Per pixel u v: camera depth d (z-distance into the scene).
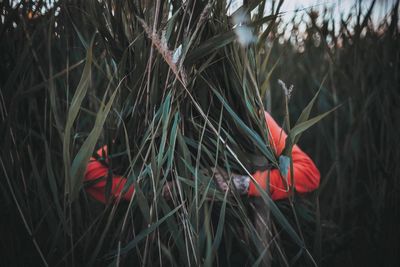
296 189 1.22
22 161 1.28
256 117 1.08
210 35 1.09
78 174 1.00
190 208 1.05
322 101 2.34
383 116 1.71
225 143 1.07
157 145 1.12
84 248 1.17
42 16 1.27
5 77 1.28
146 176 1.11
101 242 1.09
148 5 1.06
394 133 1.68
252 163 1.15
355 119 1.84
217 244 1.03
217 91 1.08
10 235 1.25
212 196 1.10
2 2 1.27
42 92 1.32
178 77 0.98
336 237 1.61
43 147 1.33
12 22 1.28
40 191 1.17
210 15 1.08
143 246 1.21
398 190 1.63
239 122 1.05
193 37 0.98
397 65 1.73
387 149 1.70
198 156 1.03
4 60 1.28
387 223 1.63
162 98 1.05
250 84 1.11
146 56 1.07
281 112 2.64
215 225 1.23
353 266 1.60
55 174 1.30
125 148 1.14
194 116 1.14
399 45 1.73
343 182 1.84
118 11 1.08
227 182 1.12
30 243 1.25
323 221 1.58
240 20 1.02
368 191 1.73
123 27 1.10
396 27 1.74
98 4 1.09
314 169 1.26
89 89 1.39
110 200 1.11
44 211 1.18
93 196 1.21
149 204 1.11
